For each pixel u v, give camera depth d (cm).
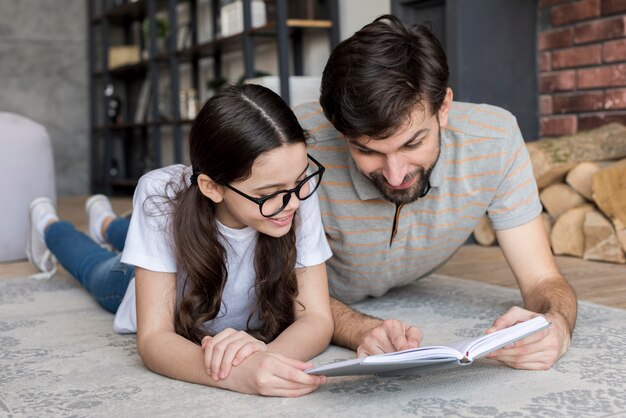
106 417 119
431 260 181
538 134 355
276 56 473
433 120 130
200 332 144
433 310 194
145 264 138
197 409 120
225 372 126
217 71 552
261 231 131
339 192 160
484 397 122
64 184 706
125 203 586
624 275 242
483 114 160
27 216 313
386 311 194
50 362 154
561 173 299
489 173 159
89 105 710
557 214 299
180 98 564
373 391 127
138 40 707
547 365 135
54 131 700
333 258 176
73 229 236
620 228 265
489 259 284
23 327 189
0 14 678
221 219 141
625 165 262
